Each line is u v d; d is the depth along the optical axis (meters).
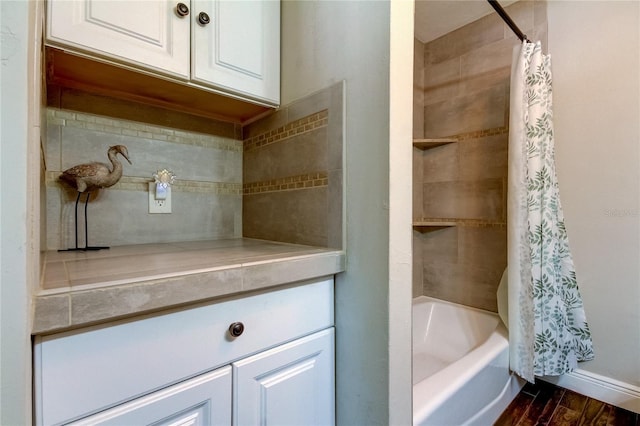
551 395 1.47
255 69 0.97
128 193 0.98
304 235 0.93
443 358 1.71
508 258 1.42
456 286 1.90
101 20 0.70
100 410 0.47
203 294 0.55
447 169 1.93
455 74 1.89
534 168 1.37
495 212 1.73
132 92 0.95
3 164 0.32
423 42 2.02
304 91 0.93
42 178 0.68
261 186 1.14
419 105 2.01
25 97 0.33
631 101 1.33
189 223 1.11
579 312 1.45
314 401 0.76
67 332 0.44
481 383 1.20
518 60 1.41
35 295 0.39
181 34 0.82
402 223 0.71
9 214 0.33
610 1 1.38
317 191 0.88
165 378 0.53
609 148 1.39
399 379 0.70
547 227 1.37
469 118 1.83
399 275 0.70
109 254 0.77
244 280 0.61
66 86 0.88
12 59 0.32
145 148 1.02
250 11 0.96
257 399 0.65
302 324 0.74
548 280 1.35
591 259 1.44
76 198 0.89
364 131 0.74
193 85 0.87
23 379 0.34
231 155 1.23
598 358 1.43
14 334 0.33
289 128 1.00
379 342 0.70
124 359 0.49
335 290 0.81
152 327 0.52
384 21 0.69
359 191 0.75
